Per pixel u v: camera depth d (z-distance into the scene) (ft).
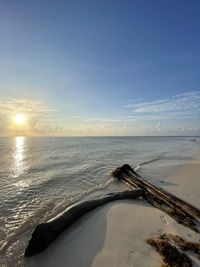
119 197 26.02
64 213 19.20
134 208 23.12
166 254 14.12
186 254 14.39
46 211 24.13
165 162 62.90
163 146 158.51
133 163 61.67
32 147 150.61
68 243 16.11
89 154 91.40
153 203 24.63
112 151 108.27
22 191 32.37
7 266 14.02
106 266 13.23
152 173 45.29
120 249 14.96
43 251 15.31
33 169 52.11
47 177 42.50
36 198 28.99
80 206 21.24
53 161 67.41
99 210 22.20
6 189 33.50
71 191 32.55
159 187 33.22
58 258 14.46
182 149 122.42
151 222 19.43
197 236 17.12
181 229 18.20
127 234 17.02
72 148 135.44
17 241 17.35
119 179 39.06
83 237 16.87
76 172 47.73
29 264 14.16
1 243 16.98
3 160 70.69
